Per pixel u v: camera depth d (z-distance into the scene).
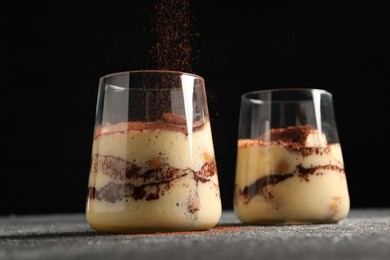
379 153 0.94
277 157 0.42
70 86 0.96
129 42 0.74
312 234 0.31
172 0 0.45
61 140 0.98
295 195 0.41
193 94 0.35
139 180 0.32
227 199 0.93
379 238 0.28
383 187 0.94
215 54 0.94
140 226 0.32
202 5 0.94
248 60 0.94
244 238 0.29
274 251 0.24
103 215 0.33
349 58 0.94
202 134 0.35
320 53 0.94
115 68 0.83
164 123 0.33
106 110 0.34
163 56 0.44
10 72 0.97
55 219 0.63
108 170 0.33
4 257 0.23
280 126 0.43
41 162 0.99
